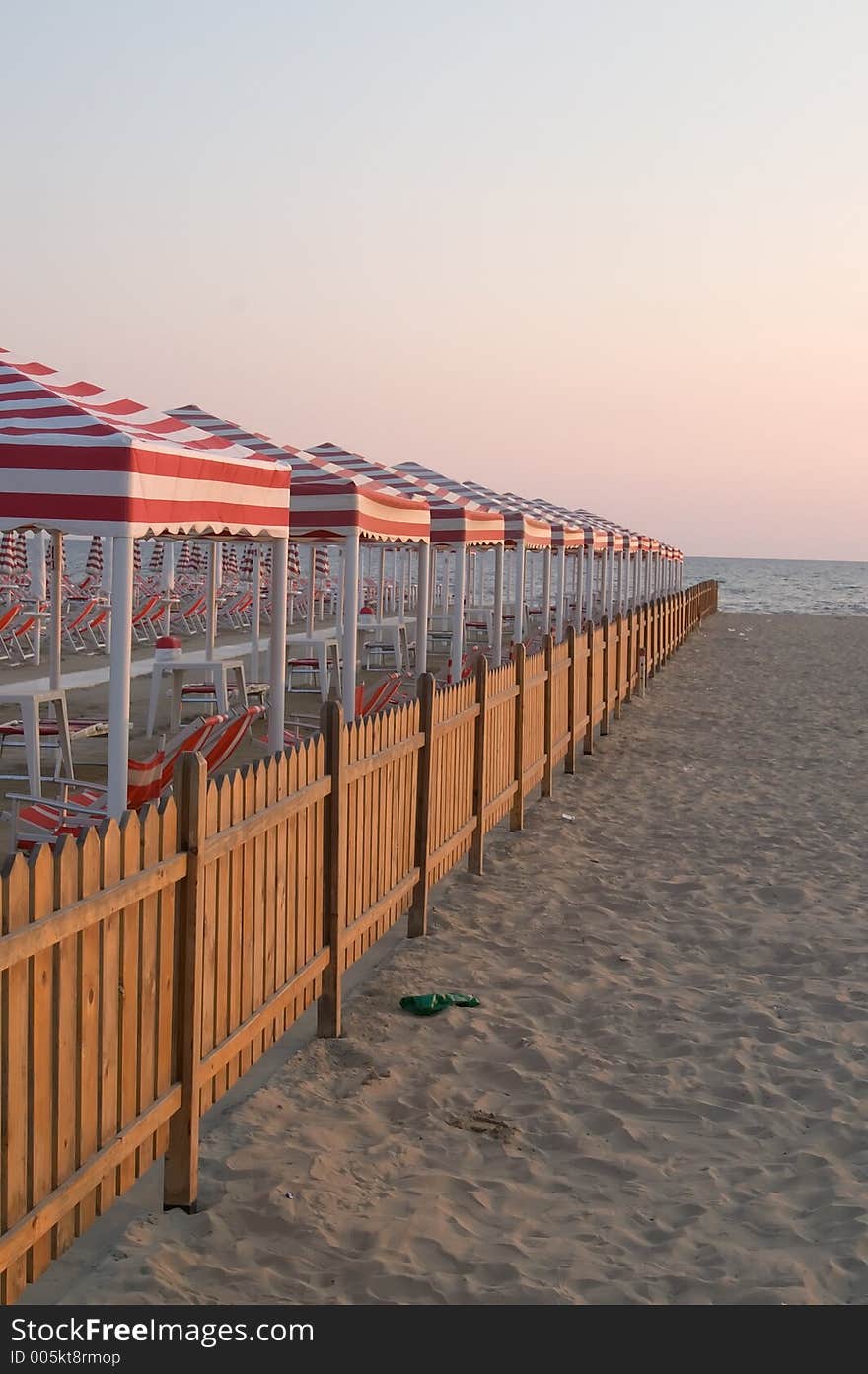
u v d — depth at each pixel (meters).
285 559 7.50
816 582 117.25
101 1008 3.16
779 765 12.60
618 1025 5.44
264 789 4.27
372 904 5.68
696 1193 3.97
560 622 21.59
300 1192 3.83
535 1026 5.37
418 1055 5.00
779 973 6.22
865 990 5.94
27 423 5.37
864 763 12.82
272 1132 4.25
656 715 16.44
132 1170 3.42
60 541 8.66
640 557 33.94
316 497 9.21
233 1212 3.71
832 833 9.43
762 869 8.27
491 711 8.13
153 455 5.45
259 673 15.62
